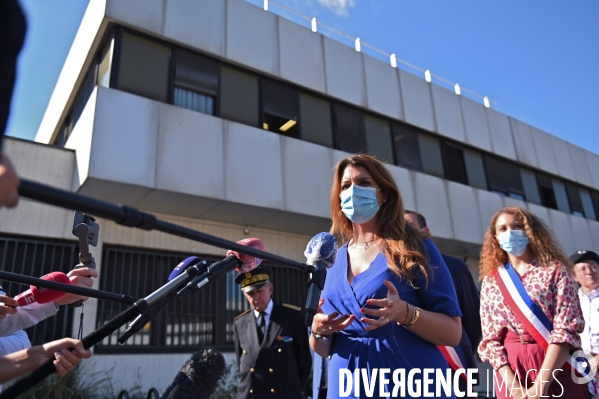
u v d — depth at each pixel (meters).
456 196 11.35
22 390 1.41
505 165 13.21
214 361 2.91
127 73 7.91
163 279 7.92
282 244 9.38
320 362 2.58
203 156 7.96
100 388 6.77
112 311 7.32
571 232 13.71
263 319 4.59
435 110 11.98
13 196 0.76
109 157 7.12
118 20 7.96
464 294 3.42
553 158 14.40
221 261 1.81
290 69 9.80
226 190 8.00
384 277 2.11
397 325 2.08
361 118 10.72
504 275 3.12
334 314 1.96
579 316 2.82
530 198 13.44
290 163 8.93
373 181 2.40
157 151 7.54
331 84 10.30
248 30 9.46
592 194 15.48
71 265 7.27
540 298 2.93
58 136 10.84
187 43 8.59
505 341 3.03
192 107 8.48
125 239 7.69
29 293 1.96
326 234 2.10
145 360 7.36
